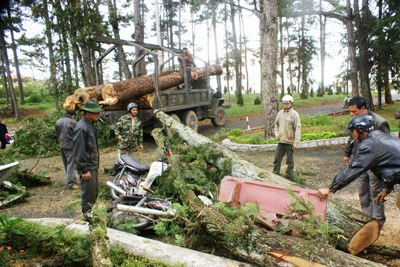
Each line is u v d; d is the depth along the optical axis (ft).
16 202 19.38
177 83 42.16
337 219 11.62
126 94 32.81
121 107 36.35
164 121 22.81
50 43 60.08
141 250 10.47
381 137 10.05
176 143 20.63
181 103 40.47
